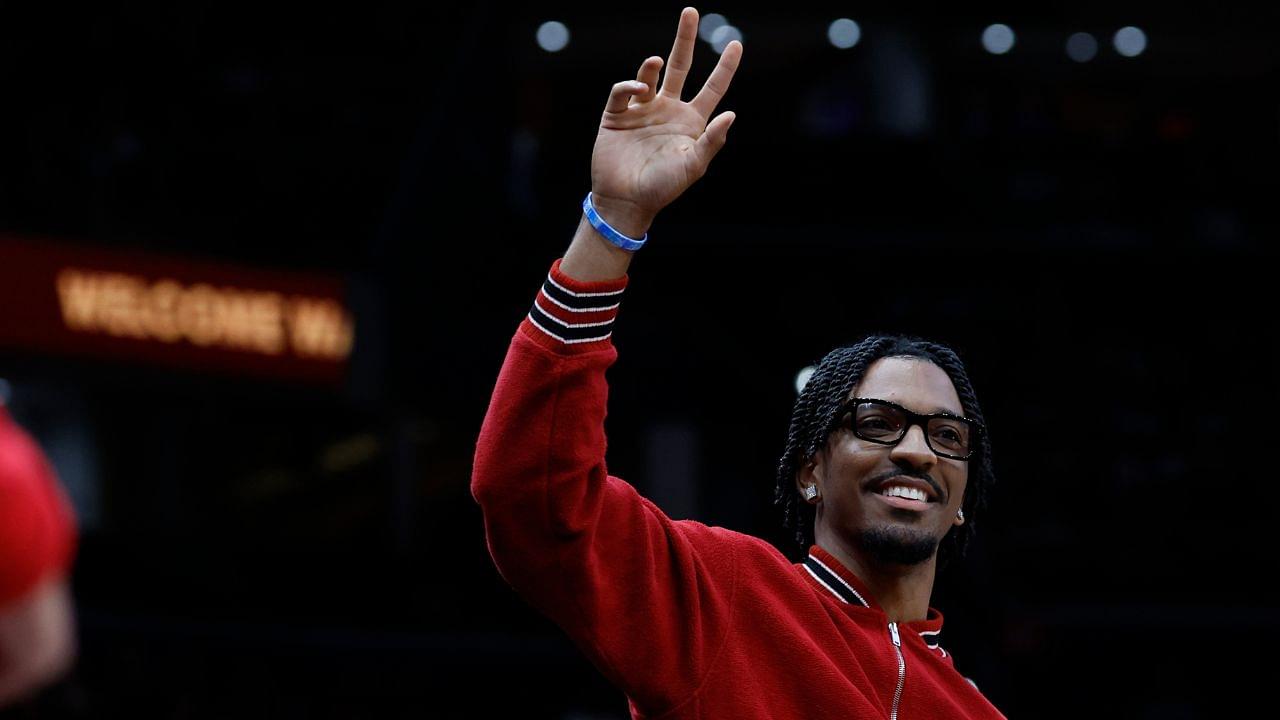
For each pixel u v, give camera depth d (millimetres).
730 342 31359
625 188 4840
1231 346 32969
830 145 34125
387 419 31672
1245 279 32688
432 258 28828
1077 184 35312
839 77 38781
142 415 31906
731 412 31141
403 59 31297
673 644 5152
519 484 4766
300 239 28906
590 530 4879
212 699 25250
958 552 6301
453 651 26141
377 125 30562
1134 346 33031
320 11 31531
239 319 24578
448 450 33125
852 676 5391
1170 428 32469
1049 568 30047
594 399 4848
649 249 32281
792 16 37156
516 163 33156
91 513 31609
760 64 40281
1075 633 28234
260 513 32781
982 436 5930
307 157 29953
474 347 29109
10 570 2258
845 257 32469
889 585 5766
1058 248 32469
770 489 30906
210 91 30031
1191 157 35875
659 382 30859
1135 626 28406
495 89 31781
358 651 25953
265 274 24859
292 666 25828
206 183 29141
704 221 33531
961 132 36594
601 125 4930
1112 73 40219
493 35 31984
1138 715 27844
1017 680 27641
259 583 27875
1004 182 35094
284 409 32719
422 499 32656
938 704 5551
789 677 5289
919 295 32562
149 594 27203
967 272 32719
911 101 36781
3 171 27141
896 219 33719
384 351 26438
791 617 5426
